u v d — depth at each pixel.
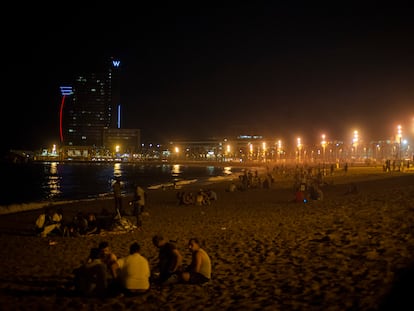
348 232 12.75
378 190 29.59
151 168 179.75
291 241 12.77
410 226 12.43
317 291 7.75
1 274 11.33
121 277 8.69
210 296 8.20
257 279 9.12
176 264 9.19
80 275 8.80
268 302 7.45
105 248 9.41
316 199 26.55
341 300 7.09
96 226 18.61
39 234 18.69
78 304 8.15
